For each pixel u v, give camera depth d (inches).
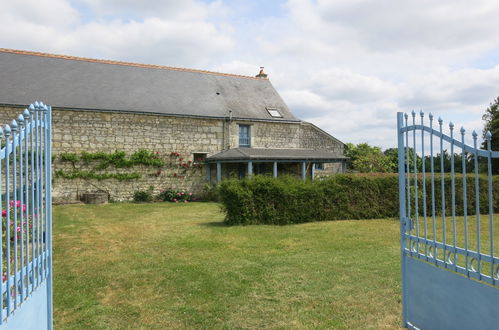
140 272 246.7
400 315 176.2
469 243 327.3
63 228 417.4
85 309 187.6
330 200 467.8
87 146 695.7
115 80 791.7
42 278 131.3
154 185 750.5
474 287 118.3
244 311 184.5
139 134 735.7
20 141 107.3
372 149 1214.3
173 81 860.0
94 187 703.7
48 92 689.0
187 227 422.6
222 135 810.8
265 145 855.1
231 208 434.0
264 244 328.2
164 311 185.5
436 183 503.8
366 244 326.6
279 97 960.9
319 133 938.1
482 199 526.3
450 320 129.6
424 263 143.7
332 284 220.1
